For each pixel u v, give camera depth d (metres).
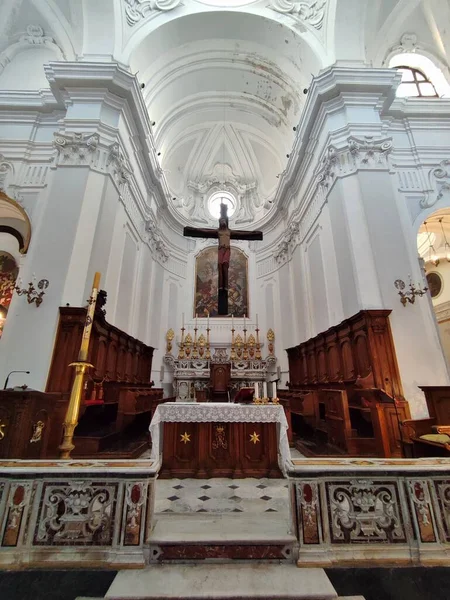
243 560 2.30
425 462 2.60
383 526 2.37
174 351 11.68
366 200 6.68
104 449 4.68
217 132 13.62
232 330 11.69
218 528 2.59
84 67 7.14
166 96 10.69
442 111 7.86
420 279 6.36
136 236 9.10
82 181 6.62
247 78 11.01
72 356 5.36
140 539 2.32
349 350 6.42
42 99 7.73
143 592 1.97
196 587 2.03
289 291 10.93
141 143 8.81
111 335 6.58
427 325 6.04
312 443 5.24
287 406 5.62
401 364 5.56
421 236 10.94
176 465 4.13
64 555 2.25
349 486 2.46
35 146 7.53
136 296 9.07
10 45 8.68
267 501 3.26
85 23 7.97
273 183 13.57
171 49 9.45
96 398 5.14
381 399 4.50
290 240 10.76
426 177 7.36
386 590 2.02
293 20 8.64
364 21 8.20
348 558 2.27
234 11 8.77
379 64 8.79
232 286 12.91
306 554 2.28
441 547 2.31
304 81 9.41
